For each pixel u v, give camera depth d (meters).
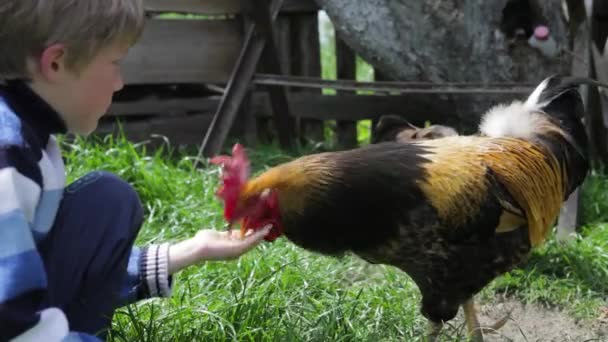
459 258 1.52
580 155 1.71
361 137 2.89
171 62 2.50
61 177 1.22
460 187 1.49
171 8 2.41
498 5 2.22
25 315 1.09
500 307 1.82
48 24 1.14
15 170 1.11
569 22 2.25
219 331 1.48
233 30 2.57
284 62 2.74
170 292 1.41
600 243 1.97
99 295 1.29
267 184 1.46
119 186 1.30
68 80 1.18
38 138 1.17
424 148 1.53
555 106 1.71
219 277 1.67
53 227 1.26
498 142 1.58
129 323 1.48
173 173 2.16
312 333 1.49
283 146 2.61
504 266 1.56
